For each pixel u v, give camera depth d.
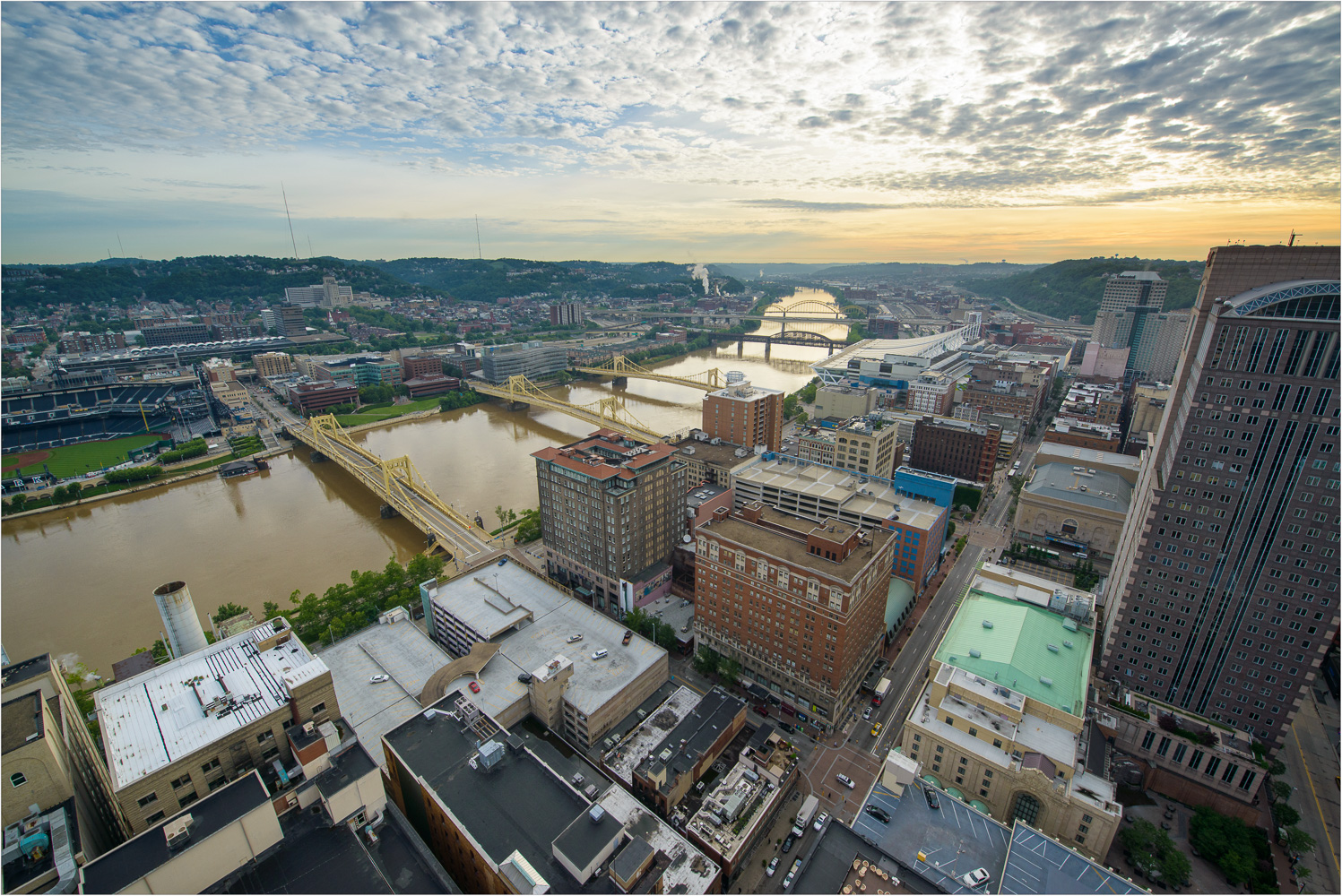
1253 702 128.00
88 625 193.62
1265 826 122.06
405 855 84.44
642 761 122.50
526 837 88.62
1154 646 136.75
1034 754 115.44
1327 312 106.12
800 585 139.62
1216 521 123.75
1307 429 111.44
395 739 106.62
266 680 103.12
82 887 68.81
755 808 116.00
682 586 199.62
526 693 134.88
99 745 129.62
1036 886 92.81
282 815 85.62
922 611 195.12
